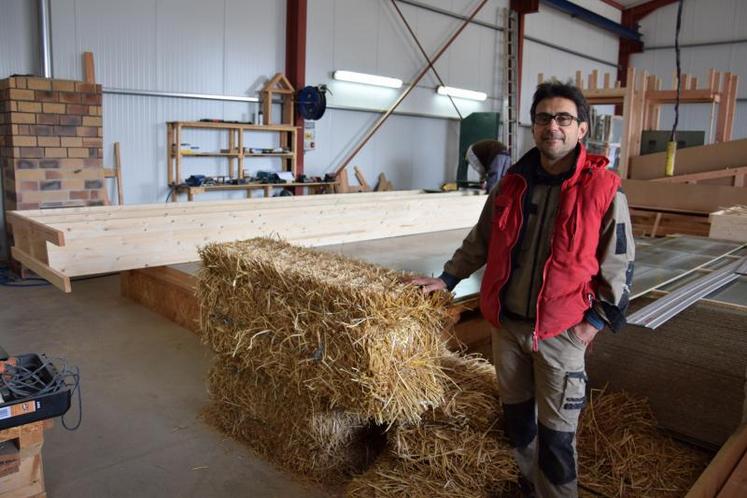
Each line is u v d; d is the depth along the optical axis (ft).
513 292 5.73
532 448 6.40
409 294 6.34
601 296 5.40
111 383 10.20
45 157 17.29
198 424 8.89
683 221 19.57
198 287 8.48
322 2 26.43
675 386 7.92
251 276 7.46
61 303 14.87
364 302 6.16
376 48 29.27
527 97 39.93
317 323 6.62
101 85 18.35
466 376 7.46
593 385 8.63
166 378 10.48
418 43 31.27
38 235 10.18
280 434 7.75
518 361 5.97
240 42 23.82
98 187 18.47
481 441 6.70
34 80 16.75
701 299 7.97
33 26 18.53
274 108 25.58
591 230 5.25
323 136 27.96
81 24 19.30
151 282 14.24
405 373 6.26
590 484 7.04
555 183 5.54
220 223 13.07
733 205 18.62
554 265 5.34
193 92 22.61
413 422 6.85
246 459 7.99
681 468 7.36
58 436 8.38
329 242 15.19
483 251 6.50
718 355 7.54
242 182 23.07
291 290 6.93
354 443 7.58
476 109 35.68
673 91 21.31
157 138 21.81
